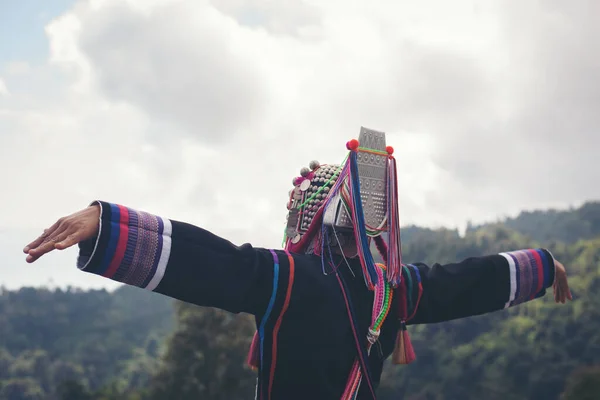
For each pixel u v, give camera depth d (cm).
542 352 9619
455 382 9781
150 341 15662
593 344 9494
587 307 10200
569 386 7206
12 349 15288
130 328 16988
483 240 14062
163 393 4347
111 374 13688
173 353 4481
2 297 17862
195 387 4300
